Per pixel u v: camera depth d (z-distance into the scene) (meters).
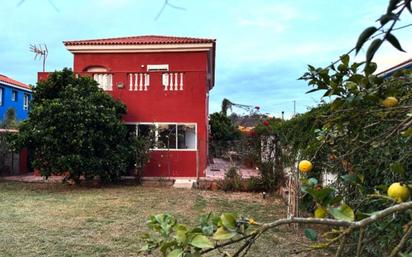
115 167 11.74
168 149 13.41
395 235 2.04
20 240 5.57
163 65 14.77
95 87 12.35
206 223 1.25
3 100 20.80
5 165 14.30
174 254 1.13
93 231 6.18
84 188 11.39
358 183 1.72
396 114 1.79
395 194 1.03
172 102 13.76
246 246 1.11
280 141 10.16
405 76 1.84
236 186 11.20
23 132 11.20
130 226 6.55
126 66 14.91
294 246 5.26
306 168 1.51
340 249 1.05
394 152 2.47
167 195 10.21
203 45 14.40
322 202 1.07
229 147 18.50
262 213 7.98
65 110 10.97
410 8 0.78
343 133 2.06
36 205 8.42
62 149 11.15
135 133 13.16
